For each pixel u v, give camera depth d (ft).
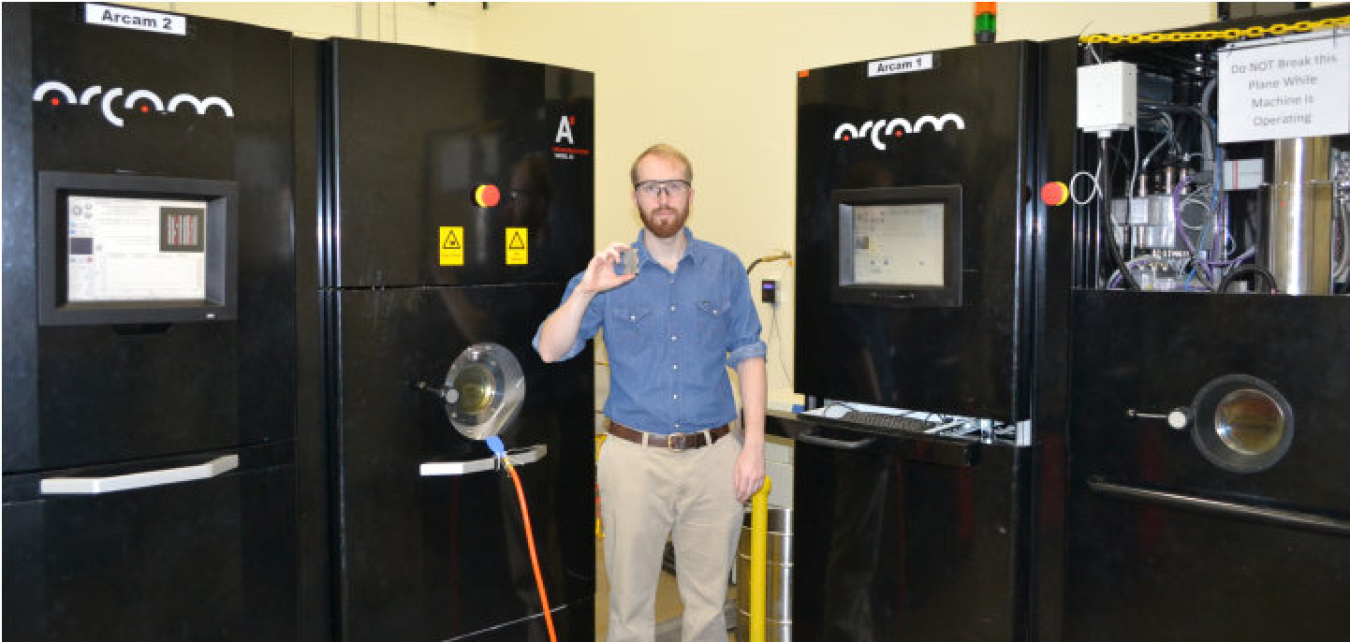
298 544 6.75
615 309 7.45
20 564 5.60
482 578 7.47
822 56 11.25
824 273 7.68
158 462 6.02
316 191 6.67
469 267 7.22
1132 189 6.94
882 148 7.27
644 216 7.31
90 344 5.73
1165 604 6.31
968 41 9.80
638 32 13.75
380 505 6.91
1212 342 5.98
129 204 5.80
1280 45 5.82
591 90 7.90
